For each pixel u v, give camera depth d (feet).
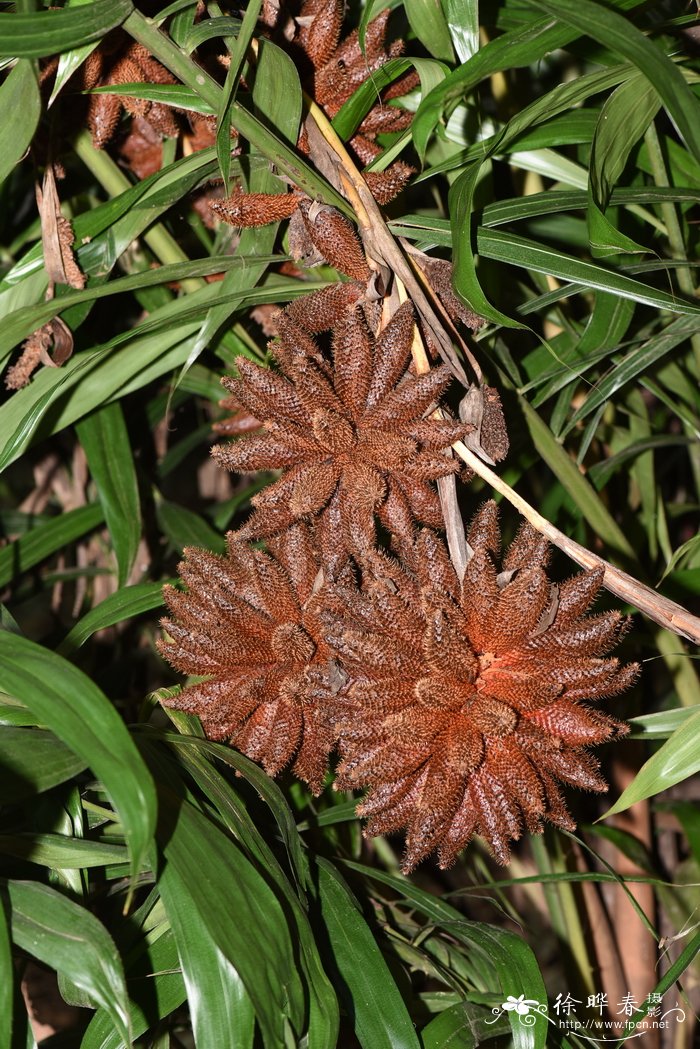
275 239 5.67
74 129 5.69
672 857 7.55
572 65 6.70
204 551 5.35
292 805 6.15
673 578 6.20
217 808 5.41
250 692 5.25
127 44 5.49
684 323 5.88
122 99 5.59
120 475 6.23
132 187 5.60
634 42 5.08
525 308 5.82
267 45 5.35
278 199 5.40
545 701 5.08
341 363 5.22
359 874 6.09
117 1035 5.24
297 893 5.37
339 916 5.47
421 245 5.64
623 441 6.70
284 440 5.21
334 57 5.55
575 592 5.12
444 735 5.08
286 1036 5.18
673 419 7.86
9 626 5.65
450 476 5.24
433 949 5.99
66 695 4.95
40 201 5.56
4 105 5.27
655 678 7.48
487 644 5.11
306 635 5.22
